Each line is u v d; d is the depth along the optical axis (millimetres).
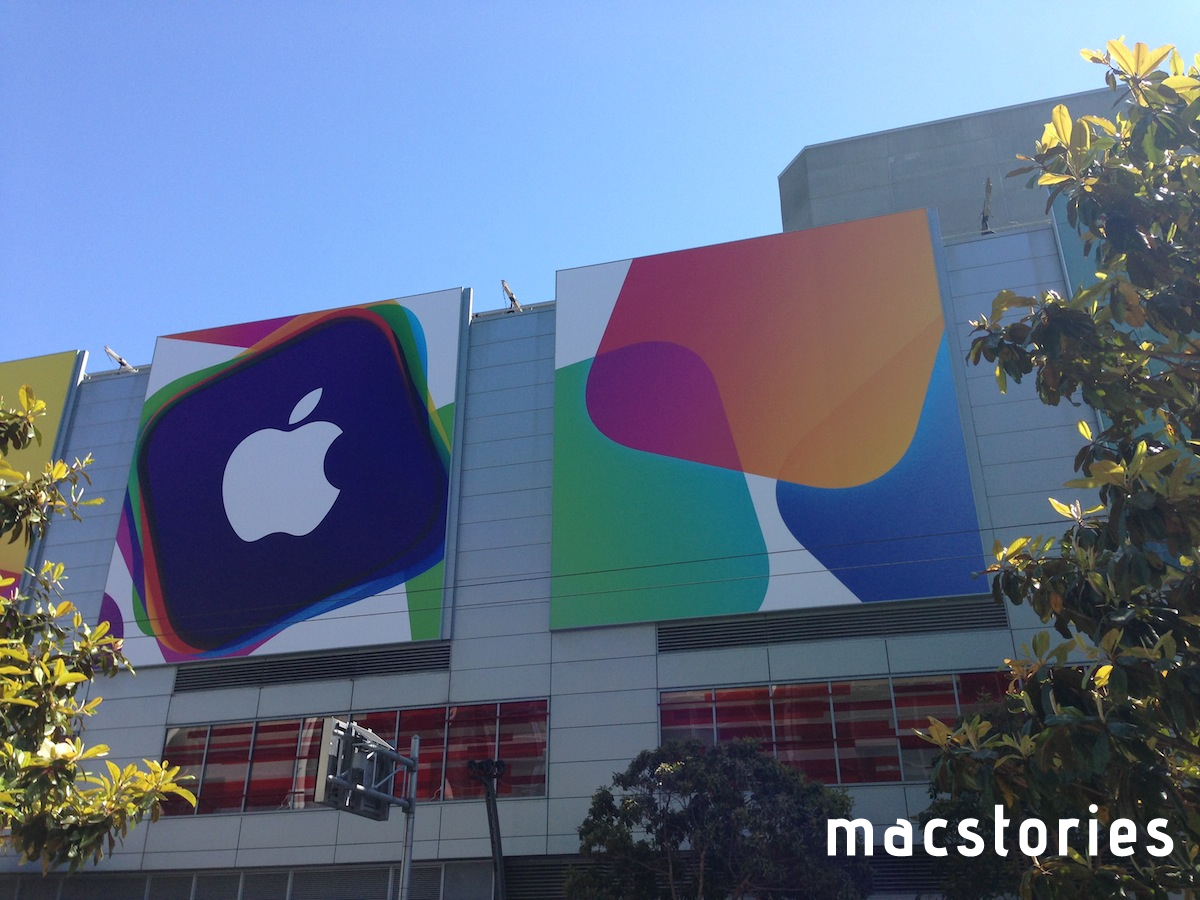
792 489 30125
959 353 30875
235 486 35812
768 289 32969
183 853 30938
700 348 32781
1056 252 31750
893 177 46281
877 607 28484
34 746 11656
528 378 34938
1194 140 10227
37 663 12016
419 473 34125
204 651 33469
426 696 31172
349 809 19000
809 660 28453
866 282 32094
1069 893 9258
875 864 25703
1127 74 10727
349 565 33438
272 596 33719
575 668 30219
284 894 30016
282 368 37344
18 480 13539
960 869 21547
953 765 9688
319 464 35281
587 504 31766
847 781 26781
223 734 32438
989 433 29812
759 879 20516
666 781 21625
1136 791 8602
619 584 30531
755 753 22625
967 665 27297
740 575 29594
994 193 44750
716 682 28891
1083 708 9289
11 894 31828
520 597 31703
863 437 30109
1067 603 10367
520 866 28328
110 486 37750
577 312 34688
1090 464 10961
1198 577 9477
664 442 31844
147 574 35188
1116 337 10922
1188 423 10320
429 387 35375
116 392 39750
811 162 47750
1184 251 10352
